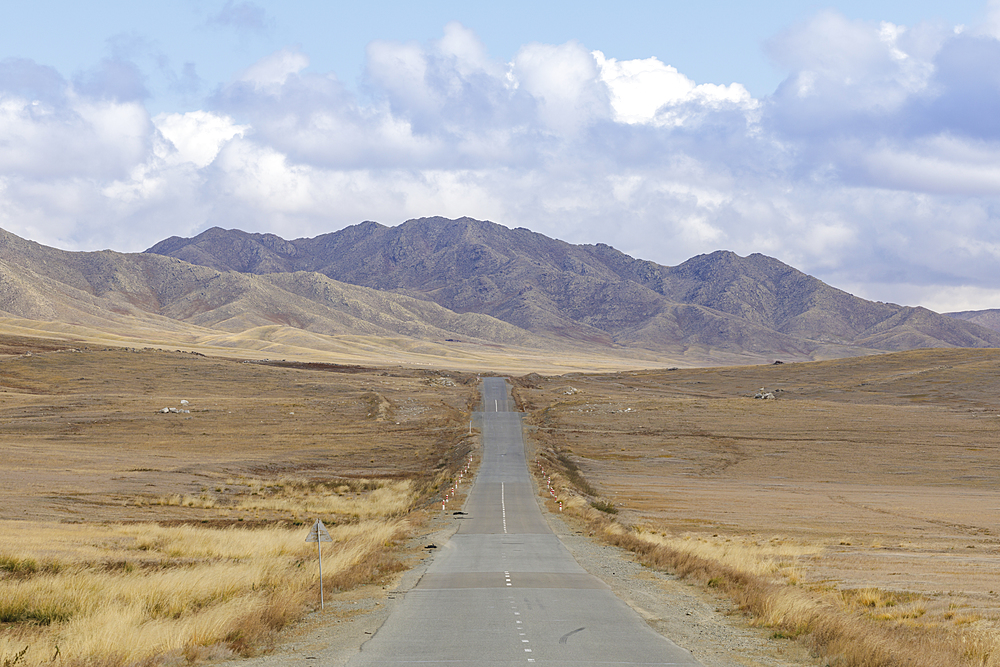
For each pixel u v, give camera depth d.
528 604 19.91
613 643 15.53
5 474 61.72
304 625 17.67
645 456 92.25
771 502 62.78
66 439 96.12
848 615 18.23
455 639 15.79
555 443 100.19
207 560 28.78
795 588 22.92
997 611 21.36
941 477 80.44
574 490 63.94
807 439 101.75
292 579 23.12
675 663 14.01
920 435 103.44
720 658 14.64
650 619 18.23
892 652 14.59
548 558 30.05
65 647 14.77
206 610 18.30
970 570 30.53
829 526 50.28
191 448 92.94
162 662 14.05
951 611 21.28
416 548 33.38
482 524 43.81
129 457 81.25
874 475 81.81
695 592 22.70
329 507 54.91
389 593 21.84
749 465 87.12
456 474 72.50
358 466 84.12
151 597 19.64
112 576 23.16
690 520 51.84
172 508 50.34
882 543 41.47
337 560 26.69
